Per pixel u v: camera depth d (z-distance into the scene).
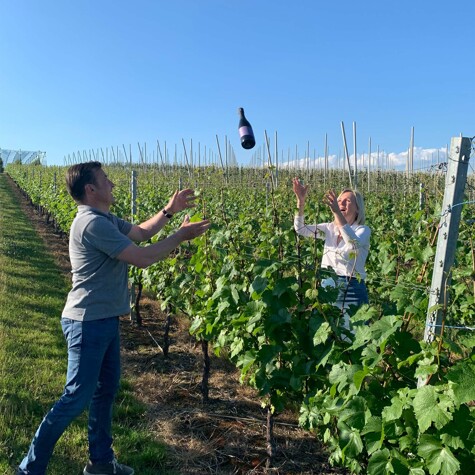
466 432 2.10
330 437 3.06
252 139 3.53
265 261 3.38
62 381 4.68
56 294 8.07
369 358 2.50
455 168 2.35
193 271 5.21
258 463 3.72
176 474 3.53
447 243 2.39
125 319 7.24
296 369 3.21
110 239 2.96
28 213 21.91
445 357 2.47
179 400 4.73
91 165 3.15
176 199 3.63
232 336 3.88
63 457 3.53
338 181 14.87
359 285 4.04
